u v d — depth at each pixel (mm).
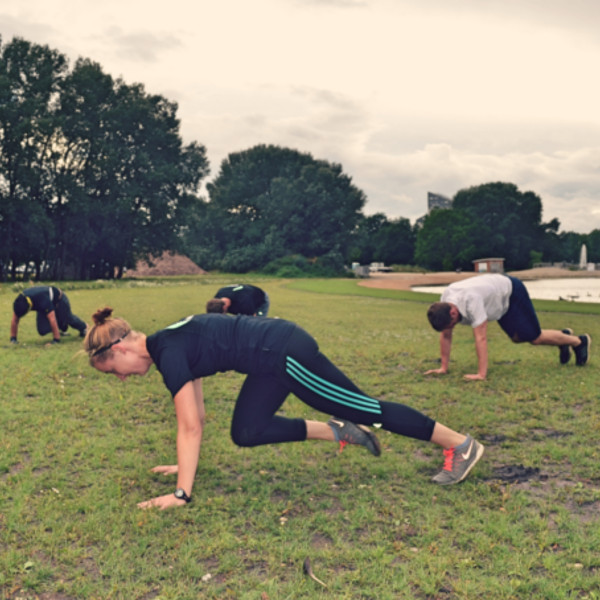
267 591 2295
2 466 3594
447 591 2307
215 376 6527
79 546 2670
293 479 3484
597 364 6887
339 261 58656
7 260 37375
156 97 45625
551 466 3662
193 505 3078
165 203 43312
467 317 5996
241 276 52844
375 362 7191
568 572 2402
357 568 2467
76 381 6074
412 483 3389
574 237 106938
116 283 32031
